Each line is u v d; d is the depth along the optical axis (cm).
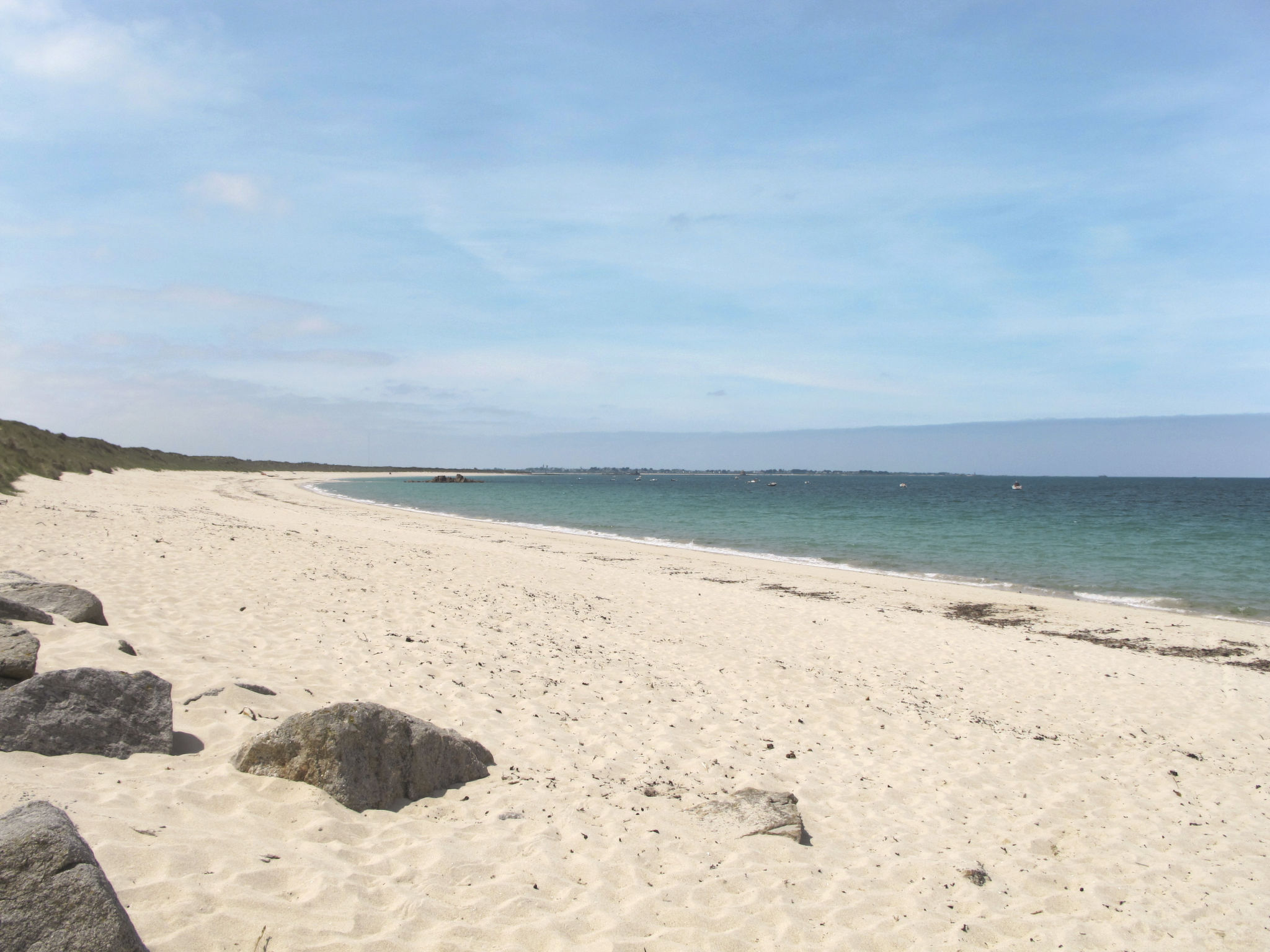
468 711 801
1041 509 6191
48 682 533
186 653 811
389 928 408
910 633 1485
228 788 518
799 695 1026
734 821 623
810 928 492
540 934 433
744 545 3306
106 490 3181
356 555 1784
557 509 5900
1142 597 2120
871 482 19375
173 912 368
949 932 510
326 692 774
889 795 734
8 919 280
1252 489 13725
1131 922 553
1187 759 906
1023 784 793
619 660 1095
